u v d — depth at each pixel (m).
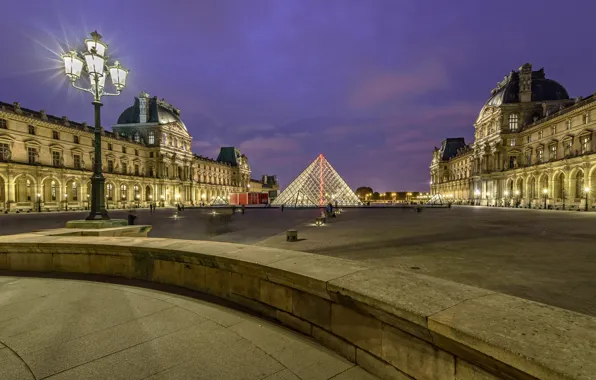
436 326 2.30
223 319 4.25
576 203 54.62
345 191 74.69
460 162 115.56
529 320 2.30
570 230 19.48
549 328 2.16
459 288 3.10
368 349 3.03
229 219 32.84
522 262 9.77
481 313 2.43
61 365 3.11
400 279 3.42
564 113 59.78
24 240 7.09
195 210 60.91
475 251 11.85
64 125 66.38
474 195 91.56
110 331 3.88
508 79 83.56
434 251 11.88
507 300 2.75
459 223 25.36
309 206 70.50
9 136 55.66
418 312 2.45
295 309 3.92
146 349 3.43
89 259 6.70
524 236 16.52
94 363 3.14
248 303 4.63
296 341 3.62
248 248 5.58
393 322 2.73
